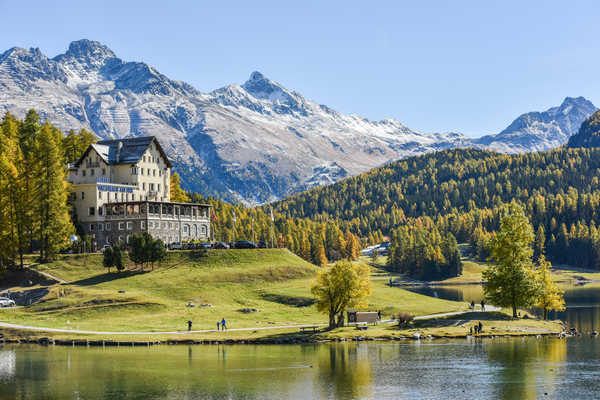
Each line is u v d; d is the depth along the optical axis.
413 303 150.50
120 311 129.50
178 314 129.50
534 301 130.38
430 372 88.12
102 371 88.94
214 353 101.75
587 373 87.38
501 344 110.19
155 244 155.38
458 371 88.69
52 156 158.00
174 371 89.25
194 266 159.00
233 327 121.88
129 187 191.75
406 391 78.75
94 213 181.88
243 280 153.00
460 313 140.50
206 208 195.25
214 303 138.62
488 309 154.12
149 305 132.50
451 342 112.31
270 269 160.38
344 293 120.81
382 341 113.31
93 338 110.25
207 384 82.19
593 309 172.50
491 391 78.50
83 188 183.75
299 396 77.06
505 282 131.12
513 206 133.50
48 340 110.38
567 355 99.94
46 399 75.94
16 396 77.12
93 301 133.00
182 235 186.25
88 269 155.75
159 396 77.25
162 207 182.00
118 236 178.50
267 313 134.50
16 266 153.50
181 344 109.44
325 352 102.62
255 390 79.69
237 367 91.62
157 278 150.00
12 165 160.25
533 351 103.31
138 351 103.44
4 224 150.75
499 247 131.75
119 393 78.31
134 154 198.38
